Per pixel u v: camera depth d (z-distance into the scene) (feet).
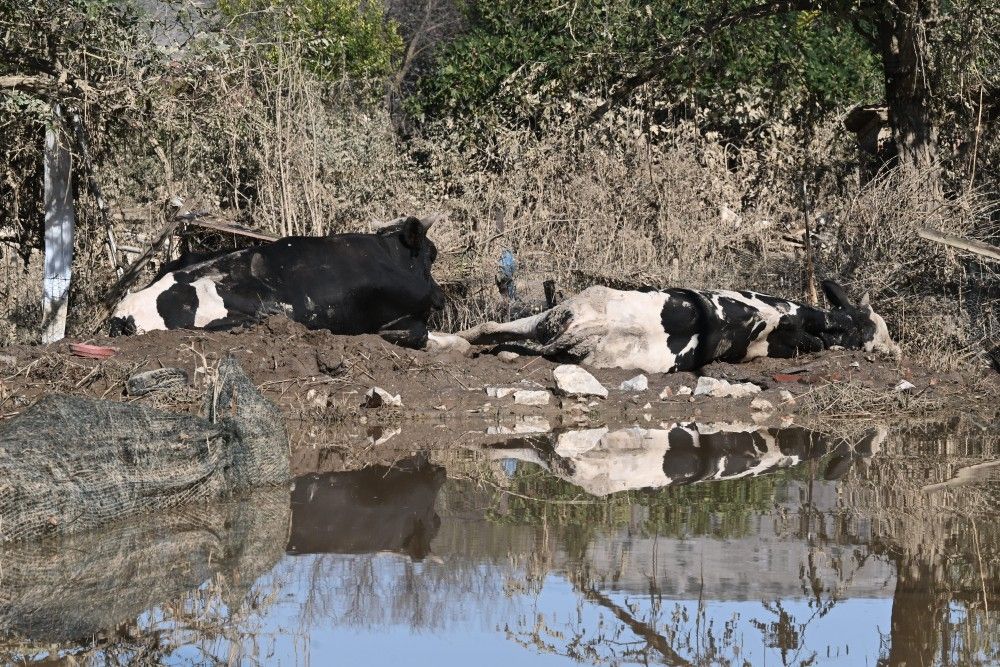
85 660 16.11
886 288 49.90
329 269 40.63
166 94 50.60
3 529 21.06
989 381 41.55
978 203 50.67
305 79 54.95
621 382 38.99
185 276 39.63
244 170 55.36
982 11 54.13
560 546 21.68
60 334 47.65
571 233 53.16
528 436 32.53
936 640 17.01
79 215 50.03
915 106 57.82
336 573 20.07
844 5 58.13
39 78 46.98
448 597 18.88
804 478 27.43
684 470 28.37
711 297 41.16
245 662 16.15
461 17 122.83
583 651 16.58
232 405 26.94
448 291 49.70
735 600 18.85
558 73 69.41
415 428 33.42
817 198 57.31
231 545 21.58
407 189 58.13
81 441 22.74
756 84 65.26
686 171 53.93
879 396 37.96
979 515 23.85
